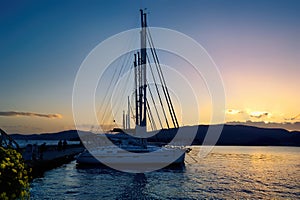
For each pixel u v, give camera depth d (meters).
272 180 31.58
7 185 5.88
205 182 29.12
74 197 21.59
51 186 25.80
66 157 46.66
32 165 28.80
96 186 26.09
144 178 30.97
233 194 23.69
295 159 63.97
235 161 56.16
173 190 24.78
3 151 6.25
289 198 22.75
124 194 22.91
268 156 74.06
